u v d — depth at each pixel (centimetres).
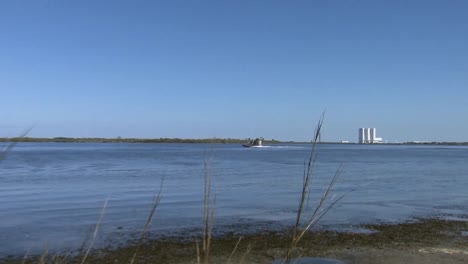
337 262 1075
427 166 5791
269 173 4234
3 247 1217
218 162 6581
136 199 2267
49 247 1213
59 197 2359
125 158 8000
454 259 1109
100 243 1255
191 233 1389
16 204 2077
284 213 1791
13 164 5809
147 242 1266
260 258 1109
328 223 1567
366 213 1806
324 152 14000
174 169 4850
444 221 1628
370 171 4644
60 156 8875
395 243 1275
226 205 2031
